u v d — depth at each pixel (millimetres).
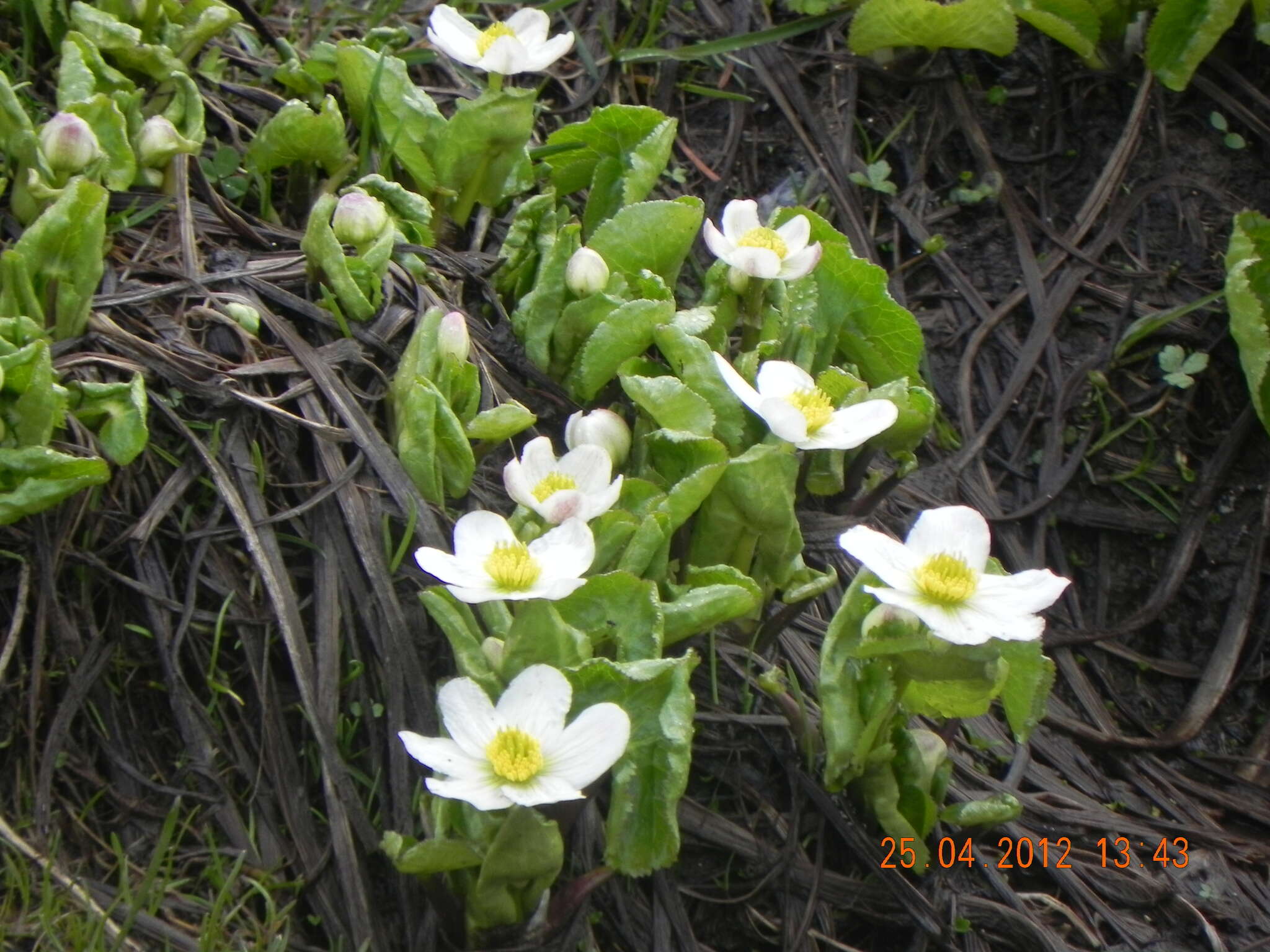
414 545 331
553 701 271
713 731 342
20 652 312
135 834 310
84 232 318
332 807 309
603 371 354
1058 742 381
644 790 289
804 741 335
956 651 292
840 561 378
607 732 268
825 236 382
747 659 350
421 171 390
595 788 321
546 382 369
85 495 319
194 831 312
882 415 320
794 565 346
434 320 333
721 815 336
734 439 342
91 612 318
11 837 296
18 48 394
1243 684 396
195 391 330
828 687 314
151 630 322
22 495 293
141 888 292
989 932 332
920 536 296
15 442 302
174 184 367
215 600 327
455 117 381
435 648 327
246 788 318
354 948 301
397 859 271
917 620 306
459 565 286
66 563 318
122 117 352
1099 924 340
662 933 318
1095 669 399
